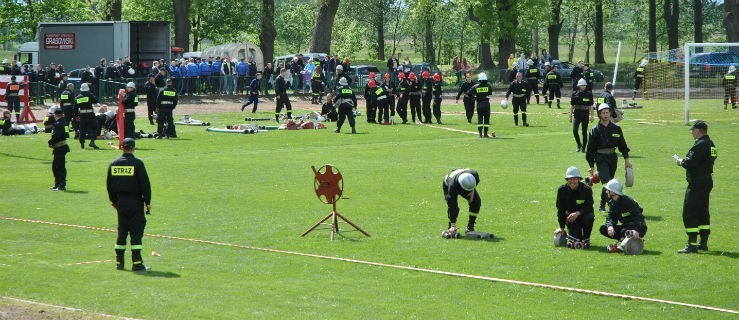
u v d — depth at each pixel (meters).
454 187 15.09
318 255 14.12
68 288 12.06
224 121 39.22
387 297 11.63
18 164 26.28
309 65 52.59
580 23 103.44
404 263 13.54
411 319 10.58
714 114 39.91
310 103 48.28
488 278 12.51
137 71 51.78
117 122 32.53
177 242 15.23
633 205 14.23
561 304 11.27
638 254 13.92
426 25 88.88
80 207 18.83
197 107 45.66
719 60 54.41
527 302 11.37
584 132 27.05
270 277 12.77
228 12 73.50
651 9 83.88
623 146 17.25
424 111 37.59
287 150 28.62
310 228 15.66
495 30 64.69
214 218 17.34
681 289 11.91
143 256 14.22
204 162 25.77
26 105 38.94
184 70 49.09
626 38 112.12
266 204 18.83
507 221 16.59
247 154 27.66
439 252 14.23
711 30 110.69
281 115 41.25
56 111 21.05
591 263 13.37
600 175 17.28
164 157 27.09
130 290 11.96
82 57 51.81
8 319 10.24
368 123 37.84
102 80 45.81
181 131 35.19
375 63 84.50
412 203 18.69
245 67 51.06
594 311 10.95
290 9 104.75
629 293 11.75
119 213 13.30
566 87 62.31
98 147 30.02
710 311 10.90
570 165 24.19
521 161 25.11
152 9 81.75
